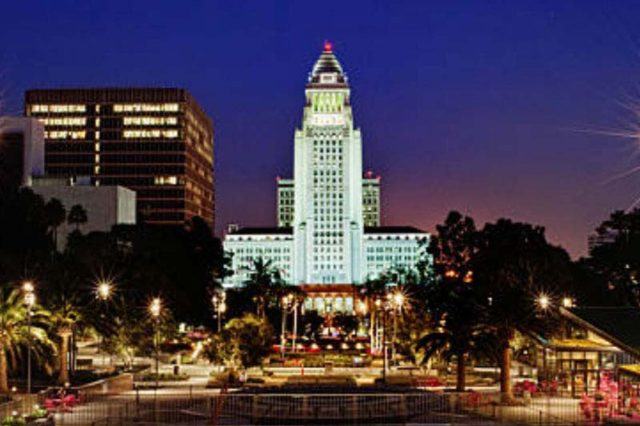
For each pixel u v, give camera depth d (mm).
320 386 89875
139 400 79188
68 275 98188
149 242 176500
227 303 198625
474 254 114438
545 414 71500
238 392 80500
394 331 135000
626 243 151875
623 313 81125
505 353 81812
